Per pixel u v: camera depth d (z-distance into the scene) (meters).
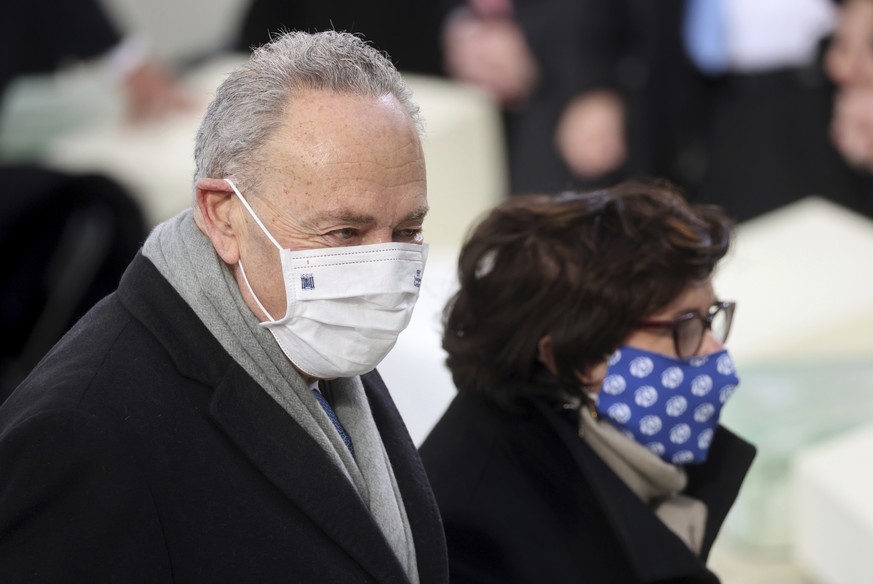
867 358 8.24
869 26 12.75
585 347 4.98
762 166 13.48
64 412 3.45
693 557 4.90
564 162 14.12
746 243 10.09
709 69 13.57
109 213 8.19
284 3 14.91
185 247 3.79
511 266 5.05
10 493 3.39
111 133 12.57
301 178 3.59
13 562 3.40
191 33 20.33
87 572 3.43
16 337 8.16
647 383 5.03
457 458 5.15
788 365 8.02
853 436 7.03
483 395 5.21
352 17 14.79
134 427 3.54
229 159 3.66
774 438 7.12
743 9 13.30
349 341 3.79
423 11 14.83
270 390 3.77
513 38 14.23
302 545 3.71
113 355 3.63
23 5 13.36
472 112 12.68
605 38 13.87
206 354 3.71
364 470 4.05
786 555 7.11
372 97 3.64
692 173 14.00
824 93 13.28
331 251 3.66
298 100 3.60
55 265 8.10
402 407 7.70
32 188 8.08
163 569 3.53
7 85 13.33
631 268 4.91
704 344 5.15
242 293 3.81
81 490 3.43
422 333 7.71
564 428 5.05
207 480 3.62
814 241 9.98
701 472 5.49
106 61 13.54
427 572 4.12
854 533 6.32
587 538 5.05
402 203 3.67
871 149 12.97
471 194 12.80
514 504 5.04
